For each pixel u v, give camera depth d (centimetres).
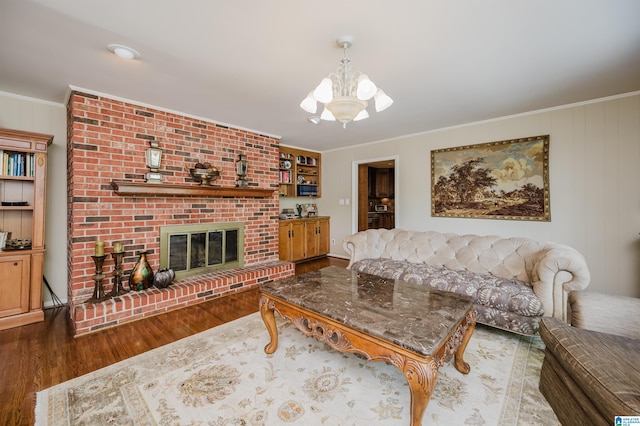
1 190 266
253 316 273
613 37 186
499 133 361
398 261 325
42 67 223
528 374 179
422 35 184
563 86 266
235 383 170
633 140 281
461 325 165
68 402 152
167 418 142
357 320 150
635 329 144
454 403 153
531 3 154
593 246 303
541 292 220
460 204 395
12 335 229
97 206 271
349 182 541
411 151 446
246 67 225
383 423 139
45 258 295
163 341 222
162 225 314
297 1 151
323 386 167
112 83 253
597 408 104
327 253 577
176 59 212
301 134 443
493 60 216
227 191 354
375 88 163
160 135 313
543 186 330
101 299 256
